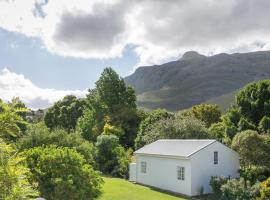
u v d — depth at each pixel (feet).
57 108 278.26
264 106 156.66
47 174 62.75
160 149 127.34
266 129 146.82
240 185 96.89
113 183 125.29
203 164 112.16
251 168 115.24
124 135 203.82
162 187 120.67
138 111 220.64
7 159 22.24
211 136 168.04
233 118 165.58
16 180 21.84
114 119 211.00
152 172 126.11
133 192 108.68
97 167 150.10
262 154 115.44
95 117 218.38
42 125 117.29
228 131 159.12
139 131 192.03
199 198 106.42
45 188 61.36
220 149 116.57
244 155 117.70
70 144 116.67
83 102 273.75
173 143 130.62
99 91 226.79
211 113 232.53
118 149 159.33
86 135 207.51
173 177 116.26
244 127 154.10
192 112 234.38
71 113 270.05
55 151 65.82
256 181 103.86
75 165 65.10
